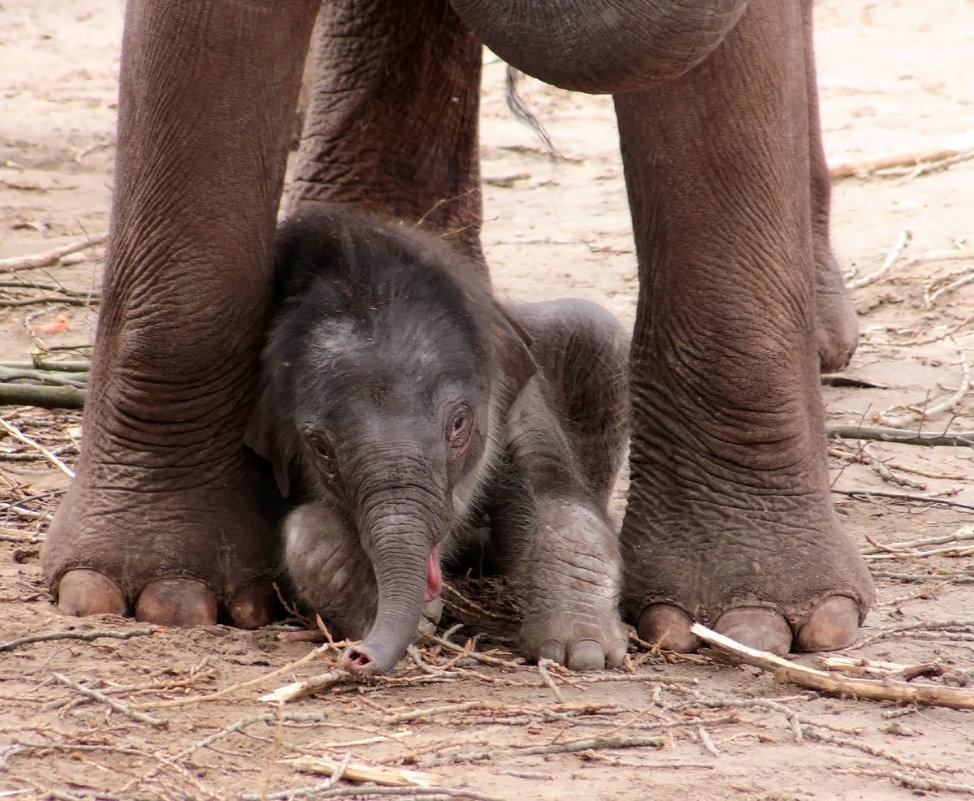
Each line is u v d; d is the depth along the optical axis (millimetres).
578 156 23531
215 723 6527
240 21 7504
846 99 26453
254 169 7785
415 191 12203
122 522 7957
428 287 7664
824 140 23594
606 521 8148
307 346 7477
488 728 6672
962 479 11320
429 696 7031
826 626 7840
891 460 11734
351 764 6094
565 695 7109
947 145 22641
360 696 6957
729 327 7969
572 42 6539
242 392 8039
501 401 8172
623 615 8180
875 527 10117
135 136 7816
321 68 12305
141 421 8008
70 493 8234
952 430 12359
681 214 7883
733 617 7852
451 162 12258
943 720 6973
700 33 6352
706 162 7746
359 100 12062
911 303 16047
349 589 7609
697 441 8156
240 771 6074
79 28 33469
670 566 8070
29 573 8453
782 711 6965
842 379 13711
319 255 8094
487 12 6777
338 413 7227
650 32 6348
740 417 8055
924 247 17750
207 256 7809
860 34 31125
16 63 30016
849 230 18781
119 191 7973
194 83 7582
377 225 8406
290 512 8023
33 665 7109
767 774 6215
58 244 17828
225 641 7590
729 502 8086
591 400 9906
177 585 7867
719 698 7059
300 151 12617
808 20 13727
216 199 7750
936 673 7438
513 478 8359
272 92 7711
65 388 10828
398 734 6500
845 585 7949
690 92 7598
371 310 7488
